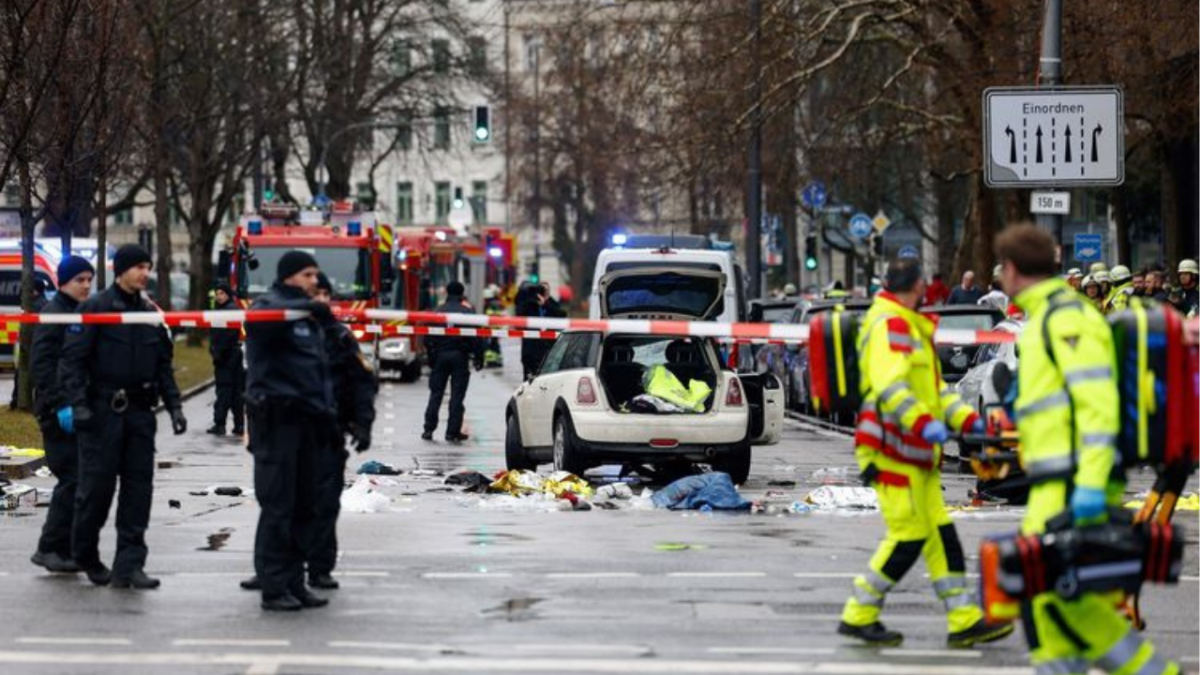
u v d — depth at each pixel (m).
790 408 72.06
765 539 30.27
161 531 31.36
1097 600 15.84
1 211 72.75
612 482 41.78
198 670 19.83
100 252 76.94
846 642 21.25
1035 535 15.77
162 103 84.94
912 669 19.83
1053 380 16.38
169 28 85.31
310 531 24.70
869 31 86.00
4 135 58.41
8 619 22.98
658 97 82.31
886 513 21.14
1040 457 16.34
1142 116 77.19
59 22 54.91
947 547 21.20
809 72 79.44
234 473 43.06
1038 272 16.72
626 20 83.00
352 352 25.19
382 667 19.89
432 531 31.33
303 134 123.12
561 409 40.53
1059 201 46.81
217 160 103.25
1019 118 46.84
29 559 28.28
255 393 23.70
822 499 35.91
